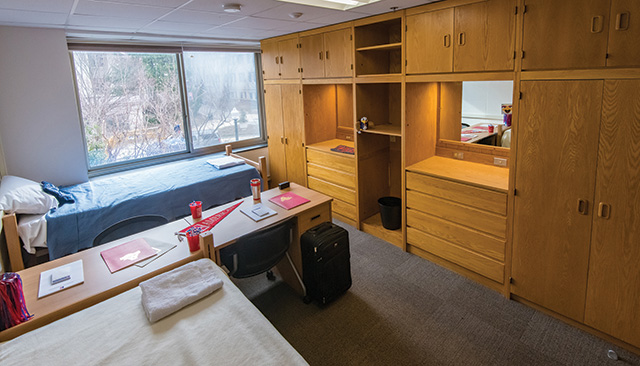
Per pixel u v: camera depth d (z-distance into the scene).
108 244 2.34
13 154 3.57
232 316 1.65
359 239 3.90
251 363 1.38
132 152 4.73
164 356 1.42
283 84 4.69
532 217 2.54
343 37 3.70
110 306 1.74
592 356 2.24
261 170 4.22
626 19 1.92
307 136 4.62
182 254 2.21
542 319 2.59
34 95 3.59
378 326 2.59
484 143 3.29
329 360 2.31
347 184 4.16
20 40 3.45
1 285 1.60
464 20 2.66
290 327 2.61
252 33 4.32
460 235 3.05
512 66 2.45
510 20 2.41
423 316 2.67
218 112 5.41
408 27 3.06
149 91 4.73
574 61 2.16
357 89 3.74
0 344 1.53
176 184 3.77
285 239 2.70
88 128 4.34
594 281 2.31
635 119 1.98
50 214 3.05
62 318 1.69
